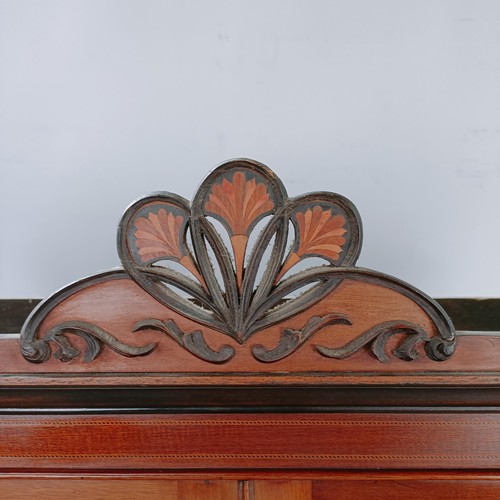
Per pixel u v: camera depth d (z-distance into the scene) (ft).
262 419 1.54
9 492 1.57
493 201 2.47
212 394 1.52
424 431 1.53
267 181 1.41
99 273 1.48
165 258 1.46
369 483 1.55
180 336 1.49
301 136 2.48
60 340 1.49
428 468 1.54
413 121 2.46
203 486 1.55
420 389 1.51
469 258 2.48
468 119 2.45
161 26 2.47
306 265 2.28
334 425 1.54
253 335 1.50
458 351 1.51
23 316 1.88
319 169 2.48
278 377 1.50
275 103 2.48
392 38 2.45
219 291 1.47
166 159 2.49
